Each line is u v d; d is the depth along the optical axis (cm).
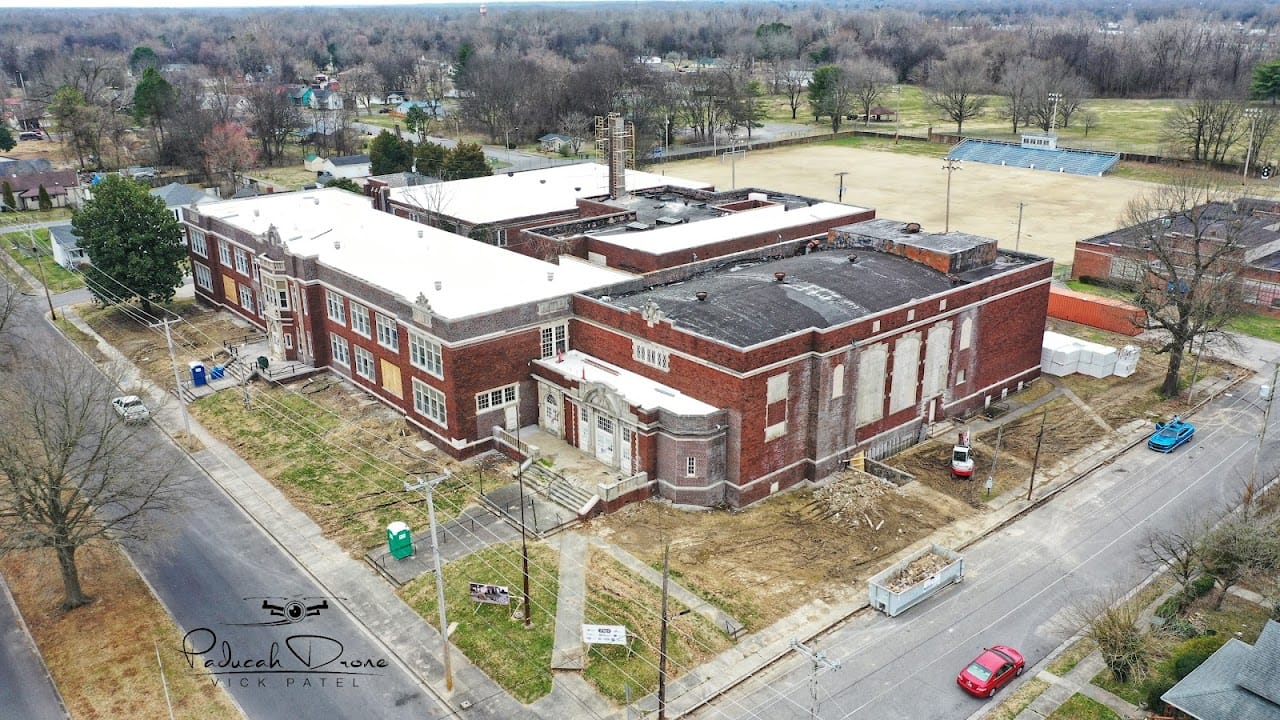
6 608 4888
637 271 7769
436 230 8425
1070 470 6241
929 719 4053
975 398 7088
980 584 5019
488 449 6384
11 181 14850
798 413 5856
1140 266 8006
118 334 8938
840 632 4616
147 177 16538
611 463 5978
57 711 4150
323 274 7462
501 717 4091
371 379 7244
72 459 6122
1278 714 3650
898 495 5878
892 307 6325
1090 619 4397
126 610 4834
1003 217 13800
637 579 4975
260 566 5209
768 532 5453
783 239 8438
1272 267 9306
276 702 4191
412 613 4784
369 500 5838
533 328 6359
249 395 7406
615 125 9875
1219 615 4694
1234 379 7756
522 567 5078
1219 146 17550
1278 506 5450
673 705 4134
